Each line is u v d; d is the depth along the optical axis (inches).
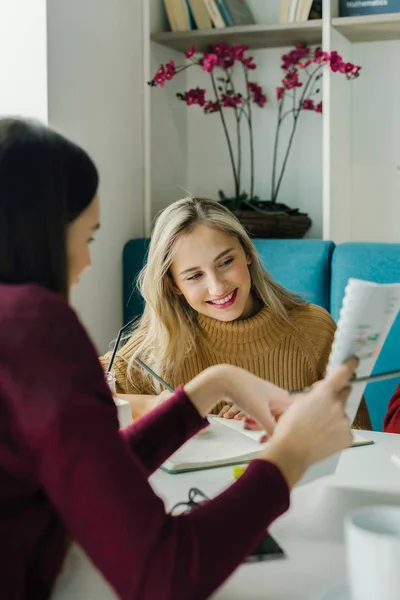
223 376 43.6
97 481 26.2
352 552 29.1
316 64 108.1
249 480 30.2
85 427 26.5
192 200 71.3
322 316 75.7
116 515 26.1
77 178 31.7
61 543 32.0
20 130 30.9
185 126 117.5
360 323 36.4
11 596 29.4
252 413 44.6
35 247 30.4
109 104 101.3
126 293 105.0
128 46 105.1
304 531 39.4
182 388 42.8
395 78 105.4
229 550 27.9
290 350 72.8
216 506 29.0
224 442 52.9
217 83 114.4
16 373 27.0
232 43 108.8
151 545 26.3
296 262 95.3
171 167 114.7
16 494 29.3
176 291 71.6
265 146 112.7
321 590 33.0
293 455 31.7
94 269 100.2
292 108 110.6
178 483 47.0
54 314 28.3
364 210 109.0
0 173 29.9
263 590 33.2
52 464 26.6
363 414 70.2
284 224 102.1
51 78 90.1
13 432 27.9
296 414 32.9
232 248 69.2
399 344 88.0
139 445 40.1
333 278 93.5
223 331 71.6
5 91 91.4
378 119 106.7
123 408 52.8
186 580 26.7
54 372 27.0
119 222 104.9
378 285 35.2
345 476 47.4
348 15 99.7
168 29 113.0
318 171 110.1
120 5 102.7
